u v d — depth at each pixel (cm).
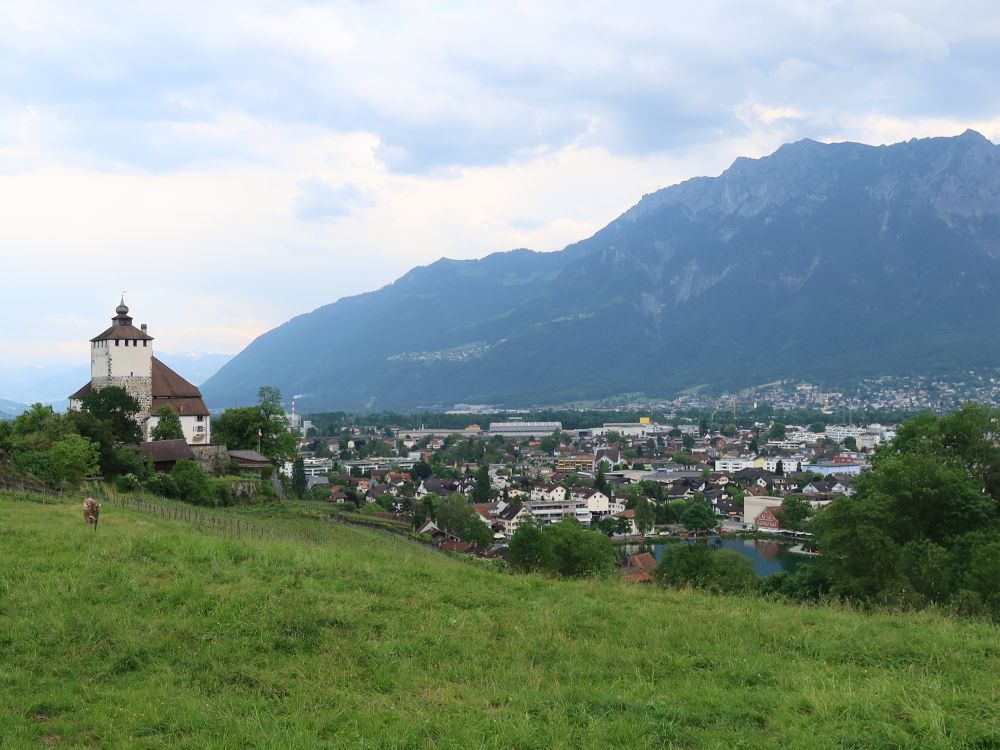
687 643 2412
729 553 7081
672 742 1702
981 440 5941
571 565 8331
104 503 6156
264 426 13600
